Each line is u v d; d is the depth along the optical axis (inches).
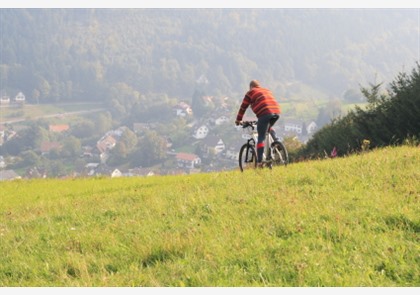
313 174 480.7
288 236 310.7
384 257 257.9
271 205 380.5
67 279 285.9
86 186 814.5
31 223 458.3
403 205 340.5
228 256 285.4
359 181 430.0
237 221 354.0
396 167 466.3
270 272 258.1
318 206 358.9
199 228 346.9
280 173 518.9
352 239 289.7
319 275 245.9
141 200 498.6
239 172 614.9
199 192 471.8
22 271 318.7
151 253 308.2
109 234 369.1
